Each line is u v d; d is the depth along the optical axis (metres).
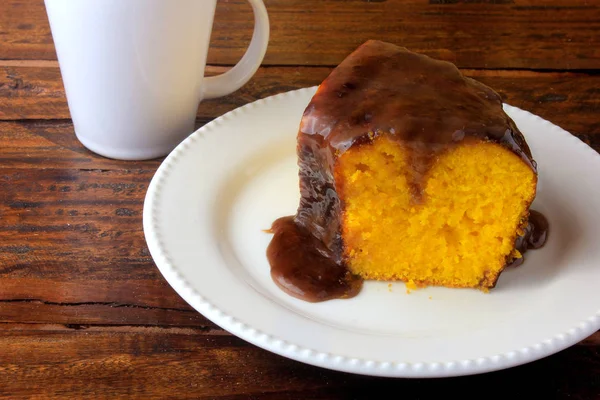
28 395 0.36
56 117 0.51
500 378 0.38
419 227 0.42
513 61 0.57
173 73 0.46
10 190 0.46
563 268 0.42
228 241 0.43
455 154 0.41
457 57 0.57
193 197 0.44
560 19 0.61
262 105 0.50
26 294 0.40
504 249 0.42
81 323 0.39
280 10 0.61
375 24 0.60
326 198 0.43
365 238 0.42
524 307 0.40
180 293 0.39
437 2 0.63
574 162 0.47
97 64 0.45
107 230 0.44
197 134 0.47
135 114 0.46
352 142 0.40
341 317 0.40
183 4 0.44
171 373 0.37
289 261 0.42
